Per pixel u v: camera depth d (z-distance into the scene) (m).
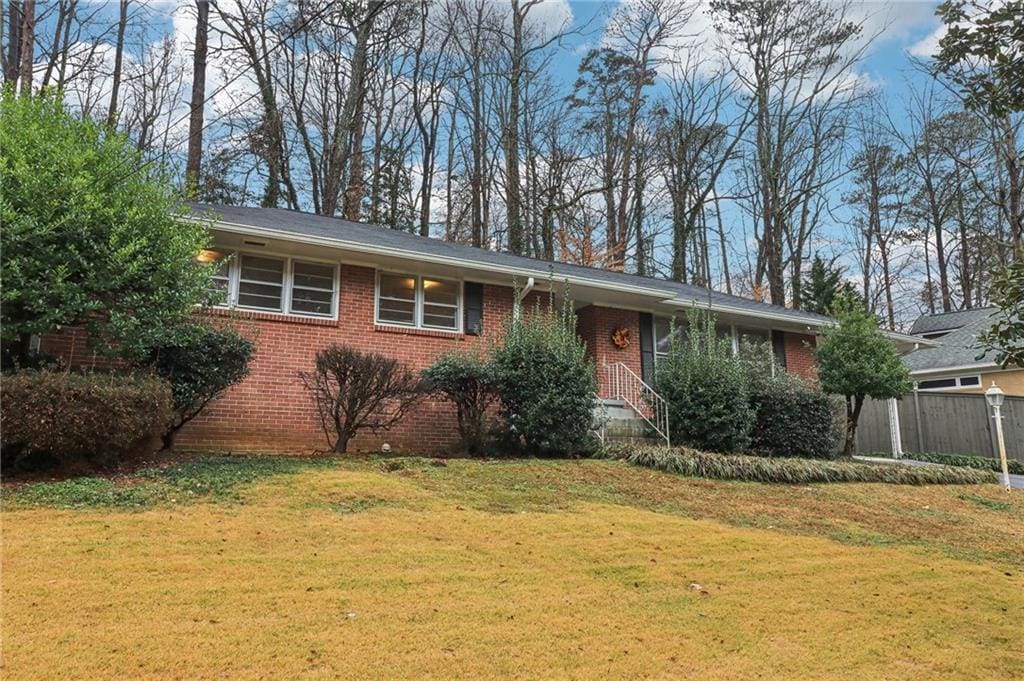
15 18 18.03
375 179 26.77
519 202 28.47
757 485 9.58
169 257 7.87
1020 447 17.00
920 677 3.74
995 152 22.50
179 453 8.84
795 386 13.25
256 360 10.45
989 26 3.95
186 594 4.10
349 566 4.84
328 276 11.36
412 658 3.48
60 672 3.06
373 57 26.16
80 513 5.71
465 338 12.30
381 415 10.59
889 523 8.05
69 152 7.45
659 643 3.91
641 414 12.95
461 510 6.77
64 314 7.24
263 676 3.17
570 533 6.21
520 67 28.72
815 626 4.39
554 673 3.43
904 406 18.73
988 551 7.15
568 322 12.20
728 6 29.44
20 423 6.38
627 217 30.72
